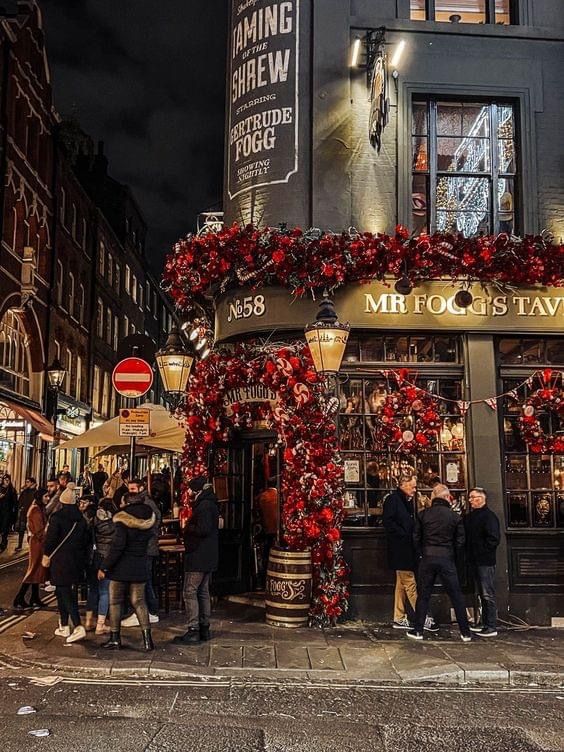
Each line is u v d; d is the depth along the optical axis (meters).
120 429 10.44
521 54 12.16
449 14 12.47
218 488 12.22
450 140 12.10
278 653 8.69
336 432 10.81
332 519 10.45
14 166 25.47
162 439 13.33
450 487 11.15
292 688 7.54
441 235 10.96
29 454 27.92
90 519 11.22
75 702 6.87
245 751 5.66
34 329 28.11
